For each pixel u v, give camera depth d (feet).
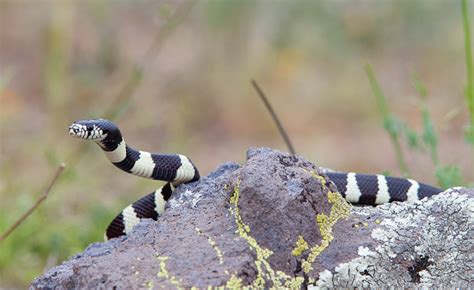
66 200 38.73
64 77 53.36
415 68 61.62
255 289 17.24
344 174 22.25
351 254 18.51
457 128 49.42
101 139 20.08
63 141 46.78
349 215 19.43
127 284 17.07
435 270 18.58
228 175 20.25
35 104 57.67
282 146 54.39
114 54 61.52
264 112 56.85
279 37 62.28
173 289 16.83
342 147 53.57
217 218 18.76
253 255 17.66
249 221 17.99
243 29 61.21
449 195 19.57
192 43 61.62
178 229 18.80
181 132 50.90
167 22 46.91
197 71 59.77
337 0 64.39
